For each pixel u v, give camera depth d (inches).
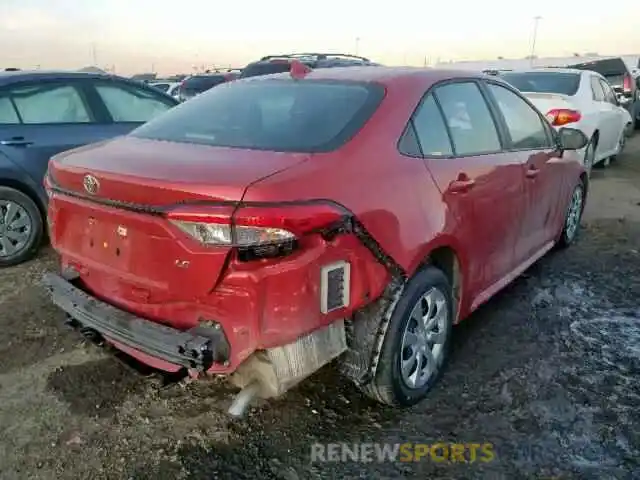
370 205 104.0
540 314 167.8
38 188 209.6
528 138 170.9
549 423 117.3
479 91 151.3
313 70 143.7
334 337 105.6
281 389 98.7
